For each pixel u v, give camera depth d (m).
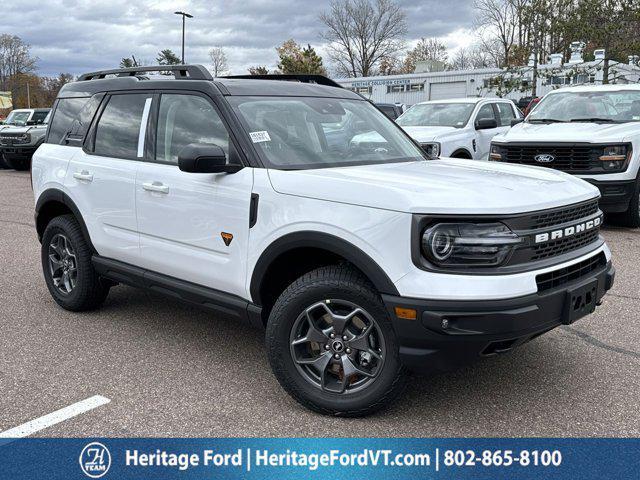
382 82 42.84
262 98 4.05
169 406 3.52
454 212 2.96
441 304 2.93
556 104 9.44
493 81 27.31
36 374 3.94
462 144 10.57
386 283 3.05
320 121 4.13
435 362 3.04
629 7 20.86
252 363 4.12
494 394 3.66
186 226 3.93
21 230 8.83
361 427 3.30
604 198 7.89
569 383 3.79
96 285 4.94
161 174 4.07
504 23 47.88
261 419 3.39
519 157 8.38
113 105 4.67
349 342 3.29
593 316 4.97
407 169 3.75
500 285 2.95
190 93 4.08
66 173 4.86
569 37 23.20
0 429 3.26
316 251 3.47
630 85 9.35
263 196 3.50
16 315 5.09
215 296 3.85
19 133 17.94
